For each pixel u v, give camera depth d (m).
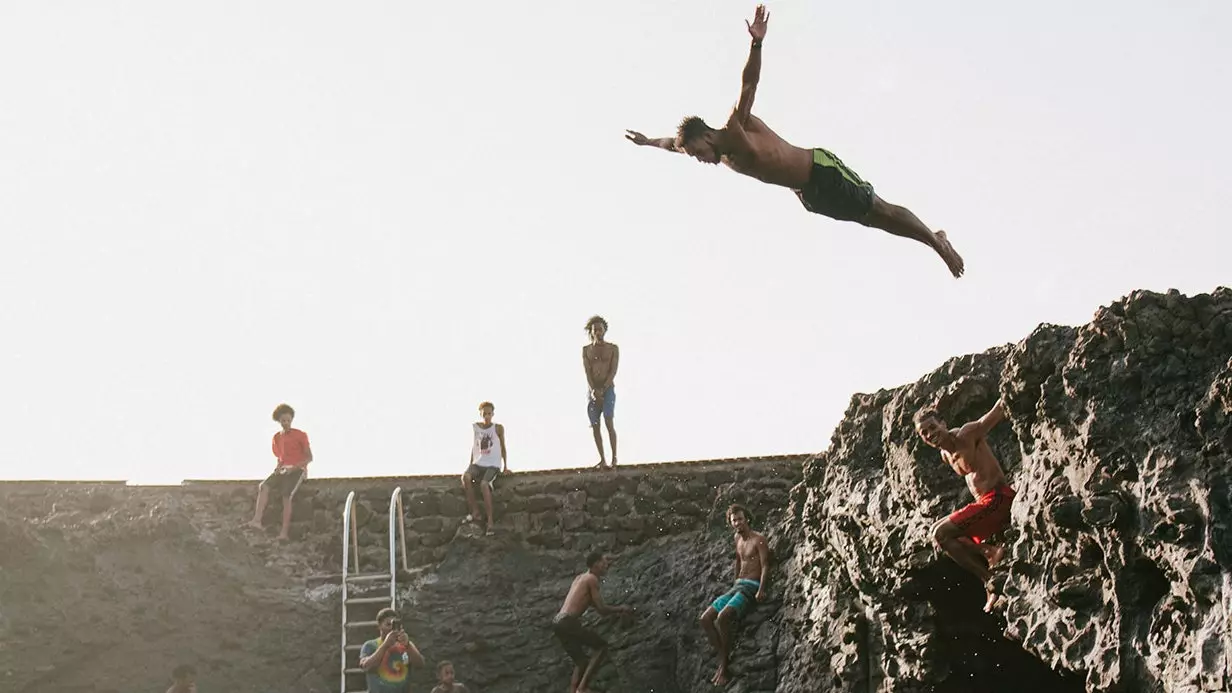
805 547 15.16
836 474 13.46
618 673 16.53
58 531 17.30
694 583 16.77
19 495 18.31
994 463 10.30
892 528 11.76
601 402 18.64
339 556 18.30
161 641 16.64
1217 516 7.86
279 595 17.36
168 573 17.19
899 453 11.76
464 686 16.05
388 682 15.62
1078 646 9.07
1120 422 8.84
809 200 8.11
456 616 17.34
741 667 15.32
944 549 10.34
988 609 10.12
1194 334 8.84
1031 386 9.75
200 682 16.44
